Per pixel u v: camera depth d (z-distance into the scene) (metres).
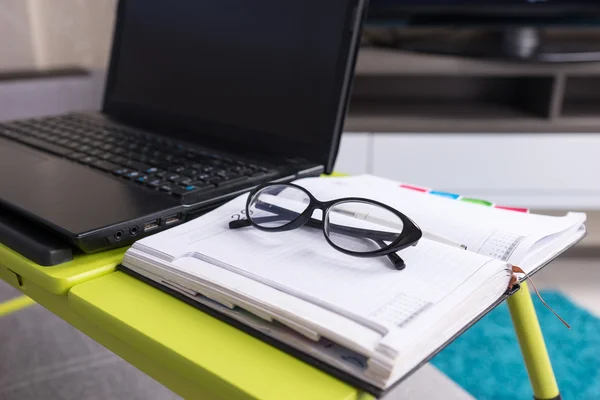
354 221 0.46
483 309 0.38
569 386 1.21
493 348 1.36
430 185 1.79
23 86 1.50
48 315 1.44
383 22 1.85
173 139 0.70
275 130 0.66
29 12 1.78
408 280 0.38
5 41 1.76
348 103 0.61
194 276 0.39
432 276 0.38
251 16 0.68
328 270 0.39
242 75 0.69
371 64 1.72
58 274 0.42
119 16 0.84
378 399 0.30
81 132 0.73
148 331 0.36
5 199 0.50
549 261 0.47
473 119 1.79
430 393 1.18
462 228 0.49
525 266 0.45
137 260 0.43
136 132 0.73
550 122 1.76
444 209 0.53
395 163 1.78
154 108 0.79
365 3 0.59
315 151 0.62
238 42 0.69
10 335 1.35
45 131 0.75
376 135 1.75
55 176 0.57
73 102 1.60
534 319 0.66
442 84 2.14
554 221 0.50
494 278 0.39
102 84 1.65
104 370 1.23
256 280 0.38
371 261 0.41
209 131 0.72
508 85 2.11
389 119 1.80
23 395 1.14
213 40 0.72
